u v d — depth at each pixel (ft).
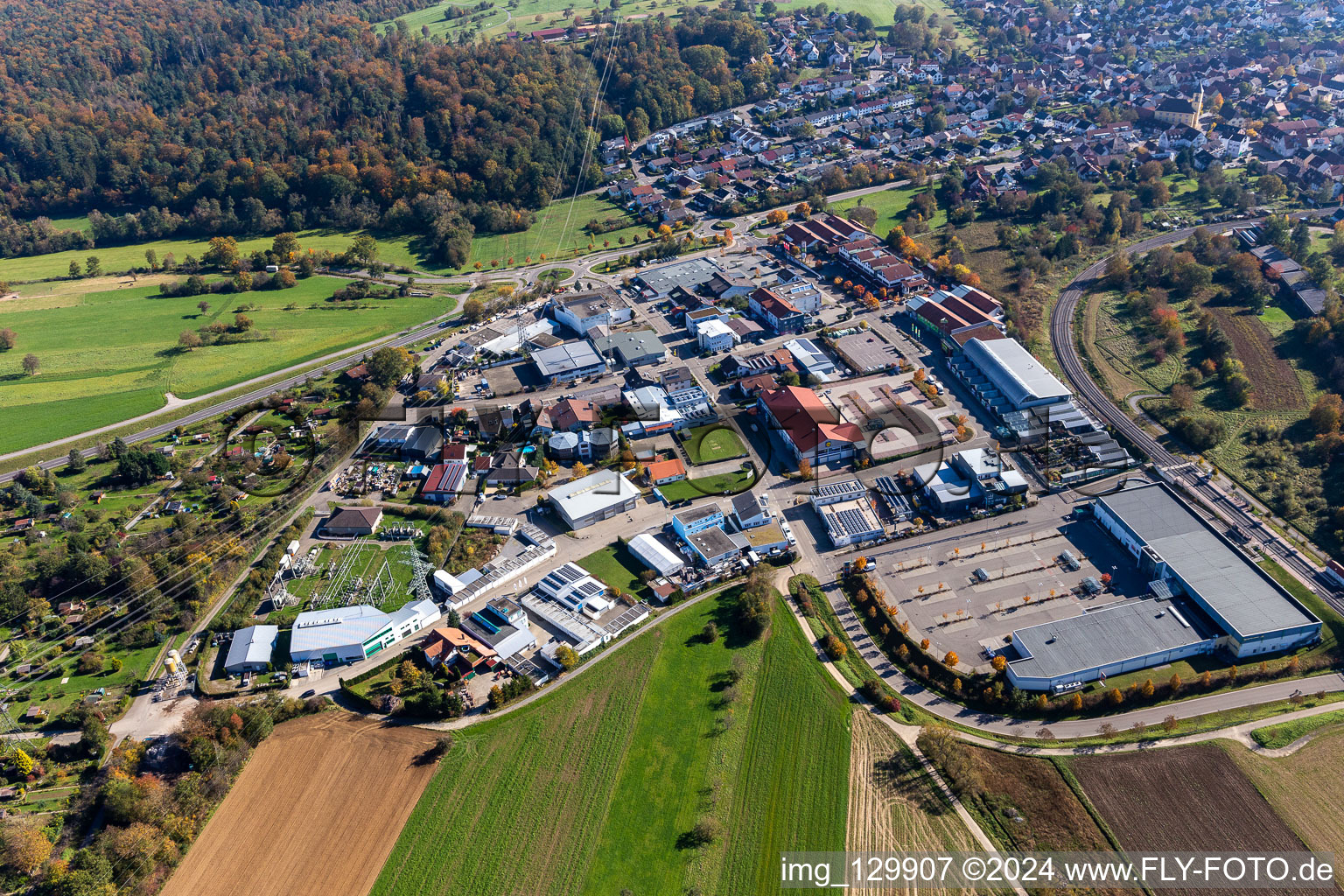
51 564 499.92
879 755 390.83
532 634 459.73
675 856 350.64
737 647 451.12
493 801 374.43
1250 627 426.10
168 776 387.55
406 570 509.76
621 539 529.45
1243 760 378.94
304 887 342.44
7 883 344.08
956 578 488.02
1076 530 517.14
